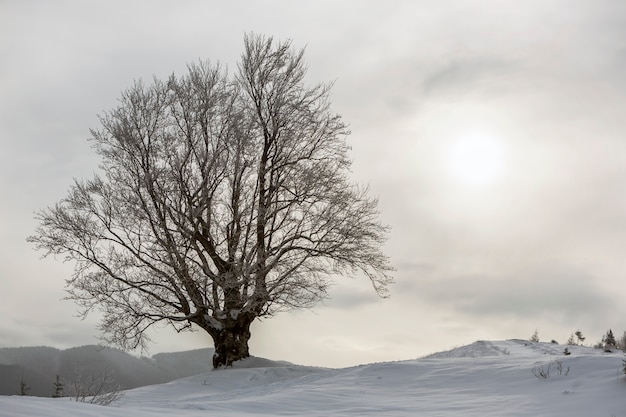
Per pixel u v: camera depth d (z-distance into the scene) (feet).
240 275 93.25
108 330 90.53
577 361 57.57
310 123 97.96
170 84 97.14
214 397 66.69
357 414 46.60
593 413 43.29
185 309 96.07
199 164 95.09
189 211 93.56
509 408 47.32
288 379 74.08
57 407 30.48
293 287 93.15
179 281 94.22
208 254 96.32
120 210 92.89
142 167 94.99
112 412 32.55
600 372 53.31
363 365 73.36
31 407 28.86
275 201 96.27
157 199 93.04
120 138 93.50
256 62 99.55
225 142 95.09
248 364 94.84
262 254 93.66
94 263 94.43
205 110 95.25
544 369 57.77
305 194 95.14
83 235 93.35
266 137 98.43
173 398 68.95
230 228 96.37
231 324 96.07
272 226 96.17
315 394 57.36
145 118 95.30
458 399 52.65
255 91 100.17
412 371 65.98
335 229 94.73
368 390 59.21
